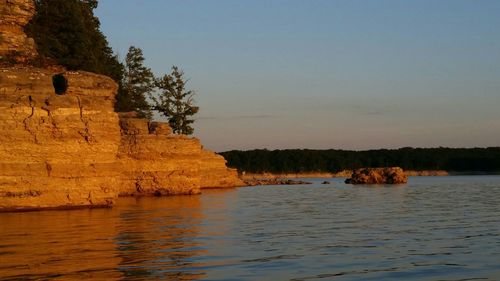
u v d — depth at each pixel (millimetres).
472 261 17375
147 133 58344
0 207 33969
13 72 34969
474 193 64688
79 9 63969
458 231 25125
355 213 35875
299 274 15422
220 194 65250
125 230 25094
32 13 44219
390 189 77938
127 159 56812
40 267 16094
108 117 38375
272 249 19625
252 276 15133
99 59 71375
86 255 18141
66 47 59000
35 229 25266
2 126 34062
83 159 37062
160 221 29469
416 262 17219
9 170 34125
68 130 36281
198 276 15062
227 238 22516
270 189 84438
